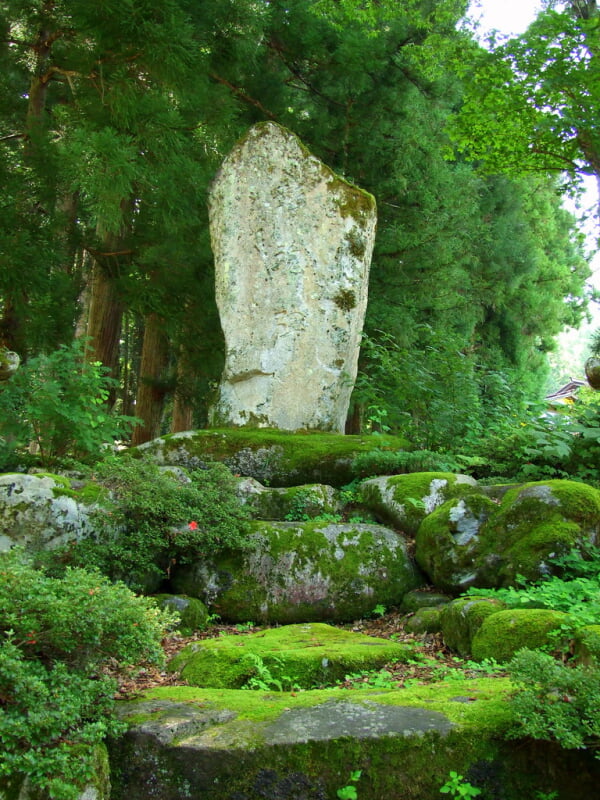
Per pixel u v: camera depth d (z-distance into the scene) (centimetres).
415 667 402
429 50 1253
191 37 950
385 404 882
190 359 1227
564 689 277
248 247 851
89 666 288
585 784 280
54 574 485
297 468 732
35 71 1008
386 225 1377
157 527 554
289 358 828
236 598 550
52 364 668
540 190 2212
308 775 270
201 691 336
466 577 520
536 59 1088
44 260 872
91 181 753
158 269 1069
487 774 277
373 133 1334
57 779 241
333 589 552
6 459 659
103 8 812
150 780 274
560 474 677
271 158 858
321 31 1275
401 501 621
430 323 1468
